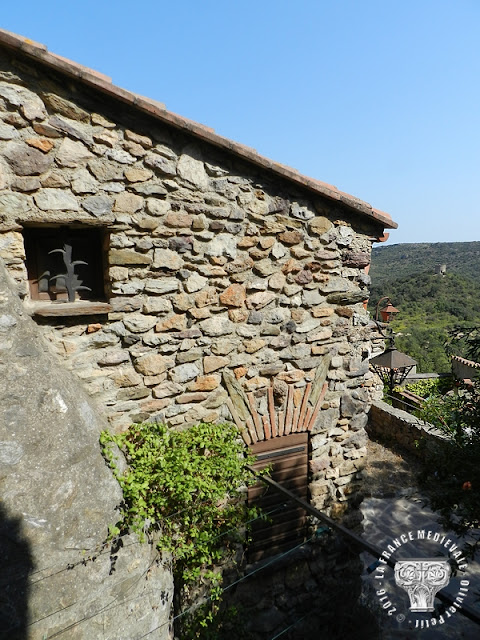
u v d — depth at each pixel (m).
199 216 3.27
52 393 2.45
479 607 4.32
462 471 2.70
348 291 4.10
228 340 3.56
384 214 4.10
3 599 2.06
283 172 3.36
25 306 2.77
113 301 3.05
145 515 2.62
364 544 2.52
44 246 3.08
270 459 3.98
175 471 2.92
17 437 2.25
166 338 3.29
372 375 9.25
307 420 4.07
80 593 2.29
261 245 3.56
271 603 3.93
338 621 4.12
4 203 2.66
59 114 2.74
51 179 2.76
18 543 2.13
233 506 3.64
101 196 2.92
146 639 2.54
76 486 2.40
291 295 3.80
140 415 3.26
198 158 3.20
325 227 3.84
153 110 2.80
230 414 3.66
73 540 2.32
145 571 2.64
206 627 3.37
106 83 2.65
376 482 6.98
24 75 2.62
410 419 8.02
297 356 3.92
